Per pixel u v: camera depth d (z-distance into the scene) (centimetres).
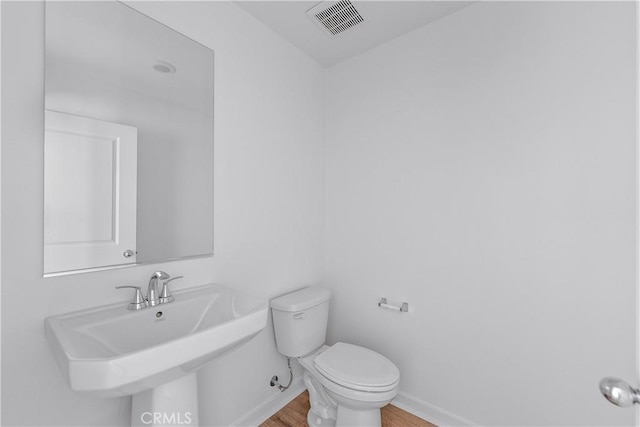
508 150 142
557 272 129
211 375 138
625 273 114
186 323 114
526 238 137
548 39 131
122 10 110
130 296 110
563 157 127
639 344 59
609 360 118
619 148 115
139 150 114
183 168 128
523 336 138
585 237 123
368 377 137
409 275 174
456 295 157
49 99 92
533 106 135
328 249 214
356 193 199
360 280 196
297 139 189
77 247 98
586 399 122
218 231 141
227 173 146
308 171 199
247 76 156
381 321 186
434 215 165
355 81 200
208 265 137
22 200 87
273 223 172
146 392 96
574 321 125
